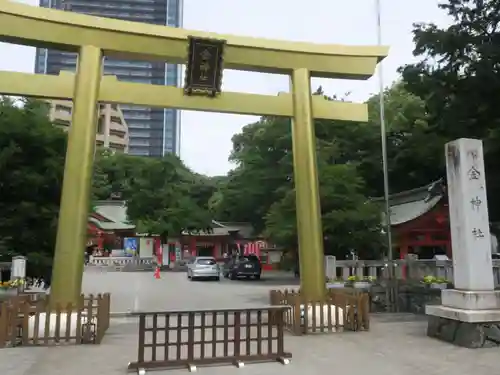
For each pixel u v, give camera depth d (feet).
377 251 71.97
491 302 31.37
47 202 49.85
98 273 139.54
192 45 38.22
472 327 30.73
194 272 107.96
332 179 72.49
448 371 24.36
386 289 51.72
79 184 35.60
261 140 102.47
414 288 50.78
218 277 109.91
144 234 155.74
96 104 37.22
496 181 48.34
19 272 44.37
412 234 90.02
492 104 47.50
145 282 102.27
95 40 37.60
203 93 39.83
